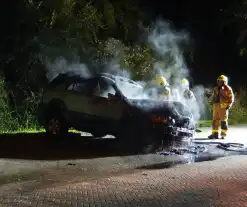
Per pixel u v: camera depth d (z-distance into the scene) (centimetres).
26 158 1000
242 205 604
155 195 659
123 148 1144
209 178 778
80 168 900
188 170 853
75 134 1380
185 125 1129
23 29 1708
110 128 1145
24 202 619
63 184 750
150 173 828
